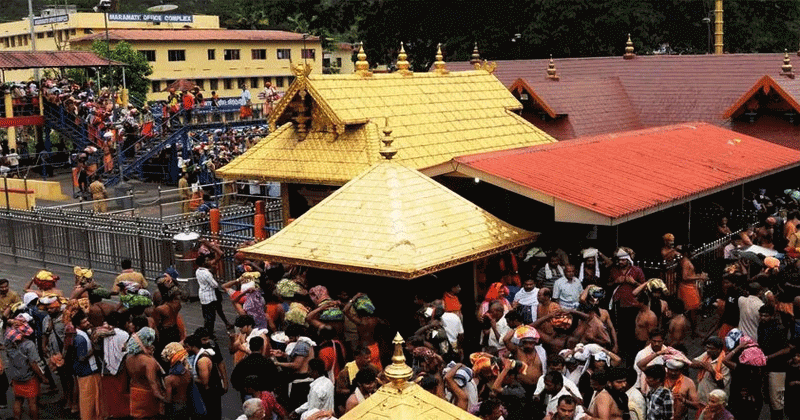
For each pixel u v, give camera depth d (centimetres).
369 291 1806
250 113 5344
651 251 2248
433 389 1151
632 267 1741
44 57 4881
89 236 2708
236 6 11975
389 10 5991
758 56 3447
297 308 1548
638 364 1264
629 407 1157
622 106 3503
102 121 4622
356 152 2261
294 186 2405
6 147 4922
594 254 1775
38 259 2875
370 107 2358
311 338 1512
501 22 5678
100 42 7475
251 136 4541
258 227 2619
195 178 4116
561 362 1167
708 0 5662
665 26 5969
